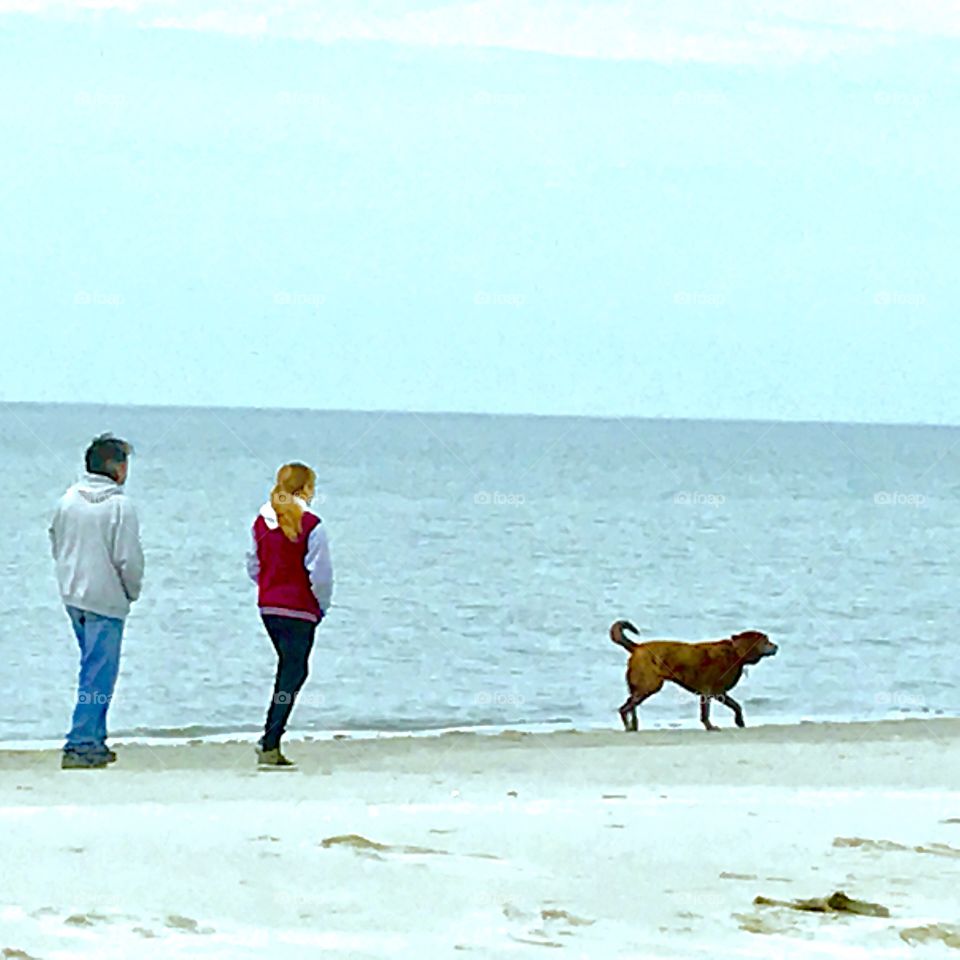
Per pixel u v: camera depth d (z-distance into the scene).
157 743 15.09
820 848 8.27
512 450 161.25
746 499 84.44
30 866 7.54
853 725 16.36
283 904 6.83
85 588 12.43
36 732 19.06
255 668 25.42
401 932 6.37
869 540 59.06
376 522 61.50
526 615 34.62
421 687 23.78
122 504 12.50
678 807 9.75
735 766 12.34
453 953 6.05
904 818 9.31
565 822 9.07
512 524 62.16
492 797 10.35
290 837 8.42
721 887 7.28
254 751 13.62
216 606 34.16
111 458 12.57
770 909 6.83
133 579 12.49
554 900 6.98
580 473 114.06
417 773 12.01
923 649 30.11
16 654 26.92
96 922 6.46
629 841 8.44
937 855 8.11
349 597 36.84
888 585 43.59
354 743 14.53
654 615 35.88
